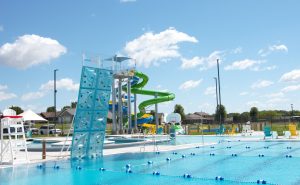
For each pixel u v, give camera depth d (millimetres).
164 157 15312
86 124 14977
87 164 13180
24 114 32031
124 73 36125
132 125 42094
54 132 41656
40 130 46500
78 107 14547
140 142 22562
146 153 17094
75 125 14539
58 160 14391
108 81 15680
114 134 35844
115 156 15875
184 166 12320
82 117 14797
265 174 10219
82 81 14516
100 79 15281
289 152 16875
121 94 37844
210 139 29219
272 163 12758
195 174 10500
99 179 9945
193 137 32562
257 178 9555
